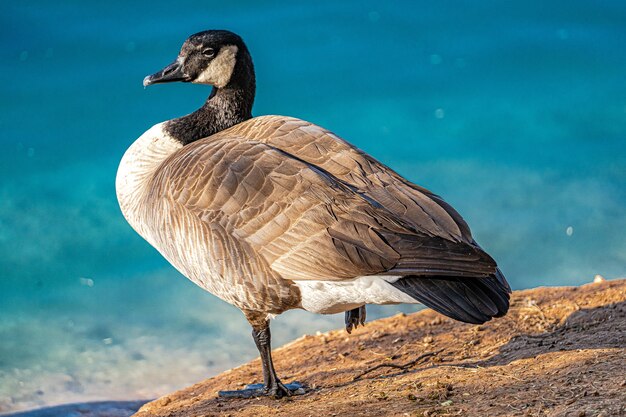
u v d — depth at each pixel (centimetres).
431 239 805
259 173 859
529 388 791
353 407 823
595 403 718
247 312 903
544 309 1112
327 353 1099
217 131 1062
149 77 1066
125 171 1030
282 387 930
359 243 807
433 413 761
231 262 850
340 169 877
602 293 1132
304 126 936
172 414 927
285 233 830
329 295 841
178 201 877
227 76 1062
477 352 995
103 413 1109
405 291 791
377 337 1123
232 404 924
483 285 794
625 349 869
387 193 852
